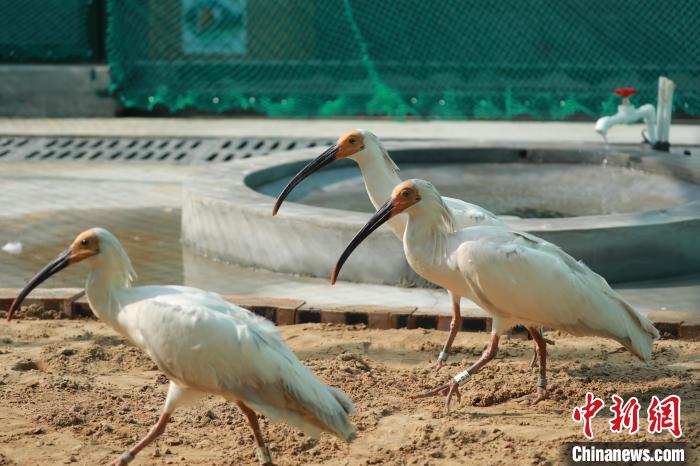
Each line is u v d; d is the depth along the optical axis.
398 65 25.89
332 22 26.30
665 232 11.41
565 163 15.38
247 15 25.72
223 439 7.34
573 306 7.46
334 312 10.03
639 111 16.23
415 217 7.84
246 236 12.20
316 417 6.11
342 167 15.28
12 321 10.20
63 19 26.17
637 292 10.98
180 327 6.26
